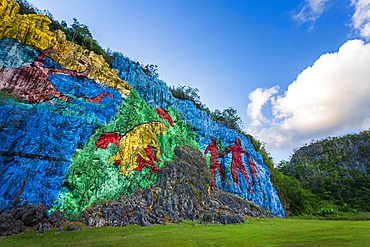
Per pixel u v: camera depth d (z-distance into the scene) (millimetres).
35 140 25328
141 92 48812
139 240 19672
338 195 93312
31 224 21984
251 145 73188
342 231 28266
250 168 64562
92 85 35000
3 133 23172
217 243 19141
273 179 75812
